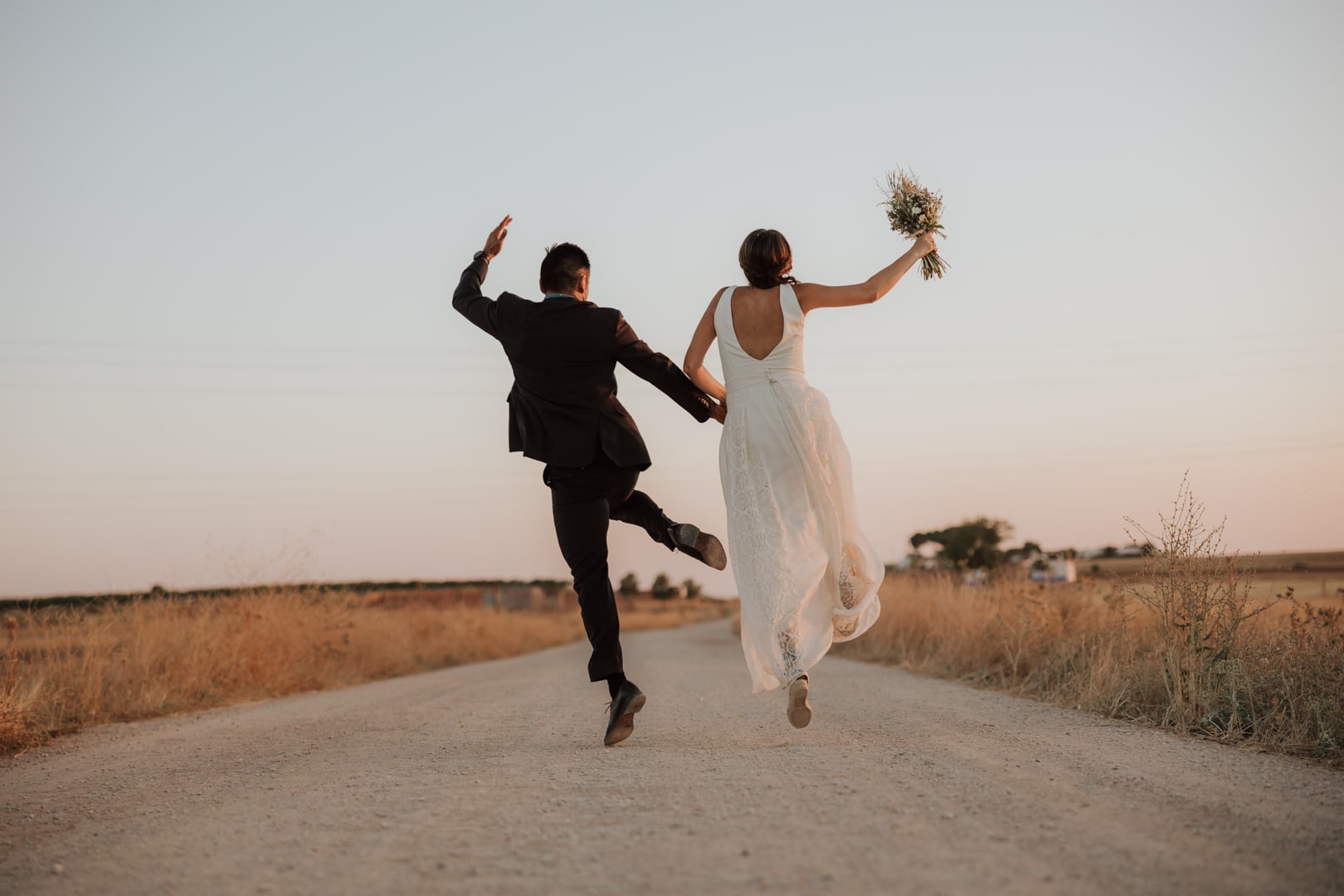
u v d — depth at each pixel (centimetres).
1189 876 239
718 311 466
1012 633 865
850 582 459
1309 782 361
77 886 263
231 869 274
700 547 470
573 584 482
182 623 1050
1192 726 507
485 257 510
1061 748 438
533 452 457
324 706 867
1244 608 573
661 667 1208
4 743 645
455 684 1126
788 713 430
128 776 476
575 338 450
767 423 454
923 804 318
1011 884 232
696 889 235
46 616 906
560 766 422
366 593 1673
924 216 479
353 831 311
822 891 229
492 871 258
